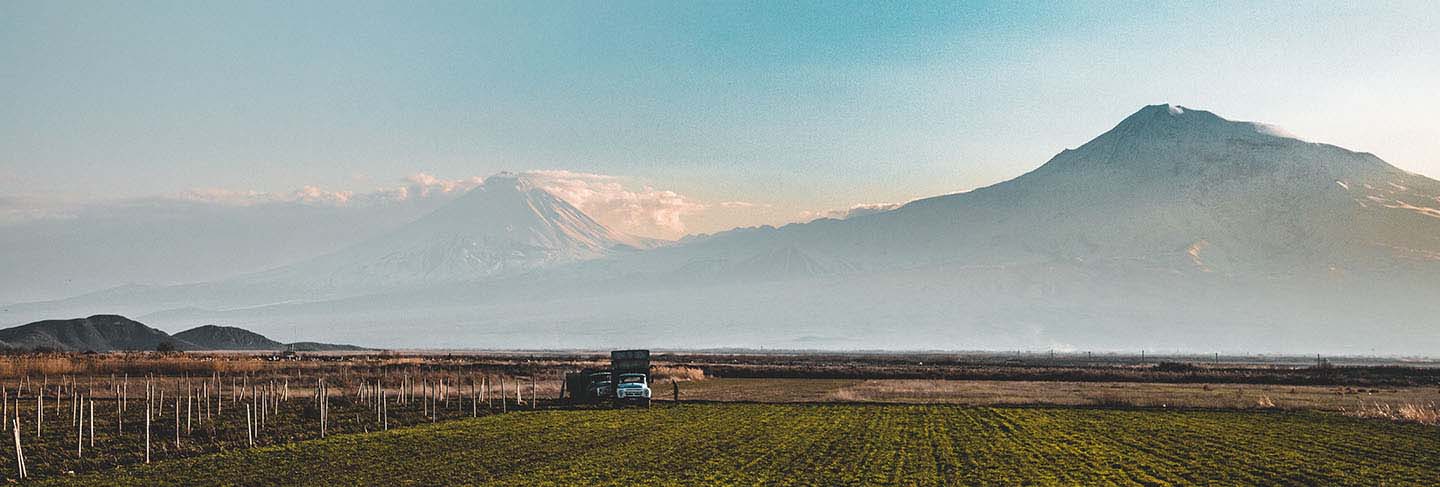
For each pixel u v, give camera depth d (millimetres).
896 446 44406
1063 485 33594
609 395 67875
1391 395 89188
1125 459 40469
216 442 42531
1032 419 59531
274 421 50188
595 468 36938
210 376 86438
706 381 107438
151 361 94500
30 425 46250
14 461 36219
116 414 51344
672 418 57969
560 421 55000
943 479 34656
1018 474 36031
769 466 37656
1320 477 36094
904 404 72000
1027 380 114875
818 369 132000
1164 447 44906
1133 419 60094
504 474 35375
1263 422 58594
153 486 32219
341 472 35438
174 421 48594
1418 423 58250
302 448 41625
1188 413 65500
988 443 45969
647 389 66812
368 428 49531
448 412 59000
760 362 183250
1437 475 36750
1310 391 95000
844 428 52656
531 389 81125
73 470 35125
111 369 88500
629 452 41625
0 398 60000
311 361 120875
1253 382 112188
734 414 61250
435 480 34000
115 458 37688
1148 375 122375
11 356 95625
